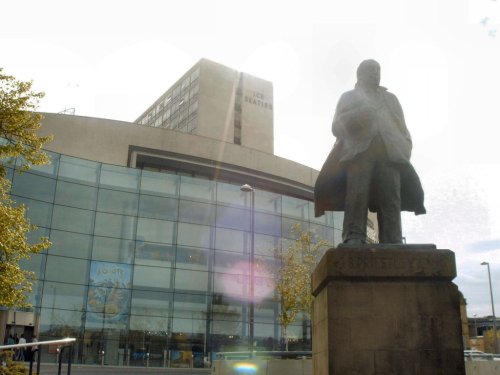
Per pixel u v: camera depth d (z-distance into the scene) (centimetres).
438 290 729
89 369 3303
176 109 9425
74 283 3728
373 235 4966
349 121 825
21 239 1551
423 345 711
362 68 870
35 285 3572
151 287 3953
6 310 3369
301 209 4753
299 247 3869
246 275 4288
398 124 858
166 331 3903
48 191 3781
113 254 3912
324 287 782
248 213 4441
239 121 8994
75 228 3831
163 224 4125
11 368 1129
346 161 820
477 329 10438
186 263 4109
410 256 740
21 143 1667
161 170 4988
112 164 4275
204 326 4025
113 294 3831
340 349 711
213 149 5100
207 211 4294
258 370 1733
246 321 4178
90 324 3700
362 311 723
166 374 3316
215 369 1870
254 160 5281
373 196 848
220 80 8912
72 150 4588
